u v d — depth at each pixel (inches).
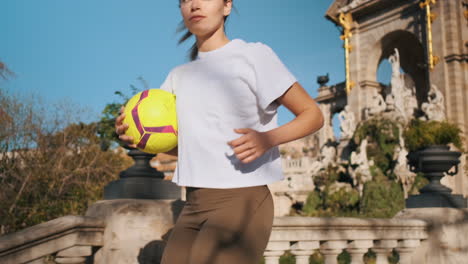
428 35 1403.8
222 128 73.6
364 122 1353.3
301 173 1405.0
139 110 81.4
